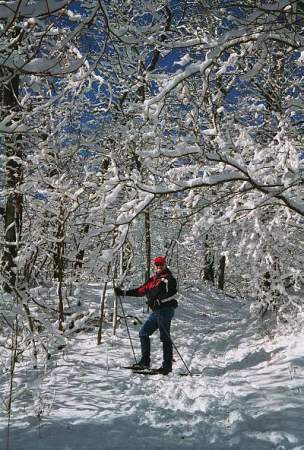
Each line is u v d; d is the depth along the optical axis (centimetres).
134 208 452
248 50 488
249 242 686
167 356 631
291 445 364
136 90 720
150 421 436
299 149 639
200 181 432
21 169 651
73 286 974
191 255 1686
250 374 588
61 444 383
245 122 778
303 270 765
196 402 482
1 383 552
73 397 509
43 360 636
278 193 445
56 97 405
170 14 575
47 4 290
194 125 479
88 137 706
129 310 1014
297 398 462
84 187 609
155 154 440
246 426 402
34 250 604
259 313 934
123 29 381
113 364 661
